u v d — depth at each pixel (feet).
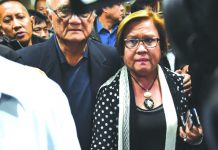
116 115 5.91
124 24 6.12
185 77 6.26
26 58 6.03
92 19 5.97
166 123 5.85
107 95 5.98
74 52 6.02
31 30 9.18
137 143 5.83
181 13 1.06
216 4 1.01
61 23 5.83
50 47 6.17
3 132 2.26
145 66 5.99
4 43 7.64
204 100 1.06
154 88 6.14
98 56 6.28
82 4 1.21
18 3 9.07
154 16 5.99
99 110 5.96
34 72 2.45
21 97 2.29
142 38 6.03
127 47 6.08
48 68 6.02
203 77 1.07
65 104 2.47
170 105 5.95
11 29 8.90
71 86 6.03
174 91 6.10
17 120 2.28
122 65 6.38
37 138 2.30
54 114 2.37
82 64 6.15
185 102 6.08
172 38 1.09
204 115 1.05
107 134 5.87
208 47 1.03
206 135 1.06
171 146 5.85
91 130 6.05
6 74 2.34
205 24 1.02
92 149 5.89
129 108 5.90
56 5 5.83
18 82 2.33
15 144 2.26
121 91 5.98
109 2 1.22
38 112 2.32
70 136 2.41
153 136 5.84
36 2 11.89
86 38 5.95
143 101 6.03
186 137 5.67
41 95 2.36
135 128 5.83
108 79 6.19
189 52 1.07
